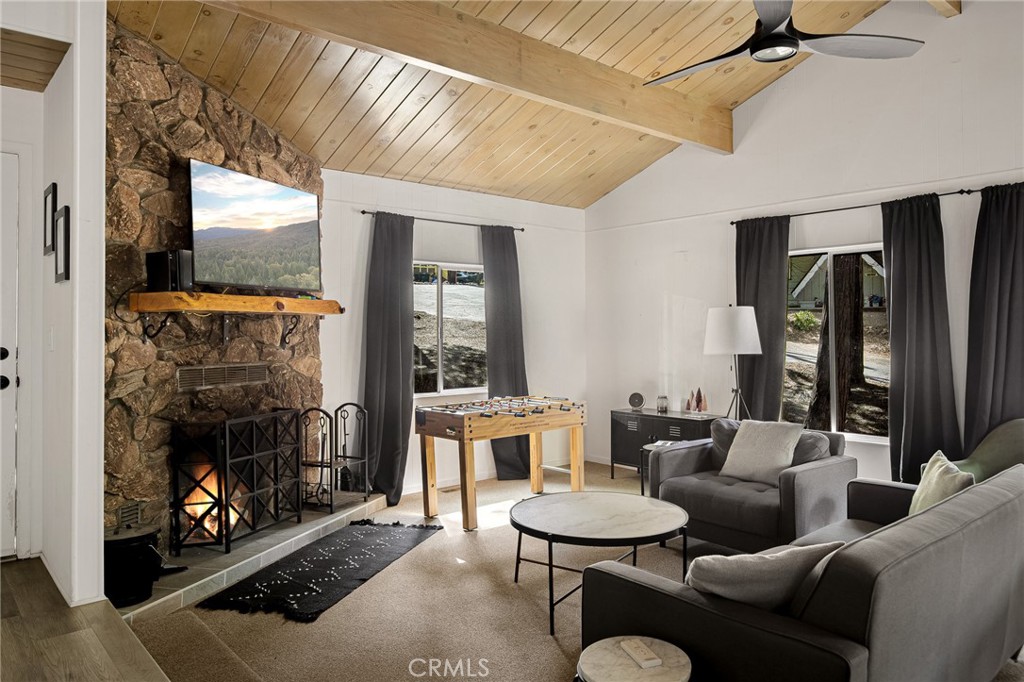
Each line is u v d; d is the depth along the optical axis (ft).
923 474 10.83
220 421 13.00
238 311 12.95
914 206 16.10
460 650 9.64
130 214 12.13
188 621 10.33
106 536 10.87
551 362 23.29
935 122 16.16
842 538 10.57
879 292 17.30
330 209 18.06
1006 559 8.01
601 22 14.89
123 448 11.83
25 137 11.66
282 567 12.87
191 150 13.32
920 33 16.39
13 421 11.51
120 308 11.99
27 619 9.12
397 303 18.86
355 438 18.35
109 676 7.68
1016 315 14.65
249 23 12.51
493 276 21.22
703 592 6.68
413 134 17.25
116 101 11.92
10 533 11.51
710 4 14.94
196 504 12.82
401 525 15.85
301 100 15.01
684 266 21.31
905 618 6.06
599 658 6.33
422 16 12.98
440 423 16.03
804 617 6.10
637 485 20.29
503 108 17.03
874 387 17.43
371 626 10.41
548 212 23.35
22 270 11.63
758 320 19.01
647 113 17.53
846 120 17.67
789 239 18.81
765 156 19.27
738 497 12.92
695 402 20.66
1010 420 14.65
